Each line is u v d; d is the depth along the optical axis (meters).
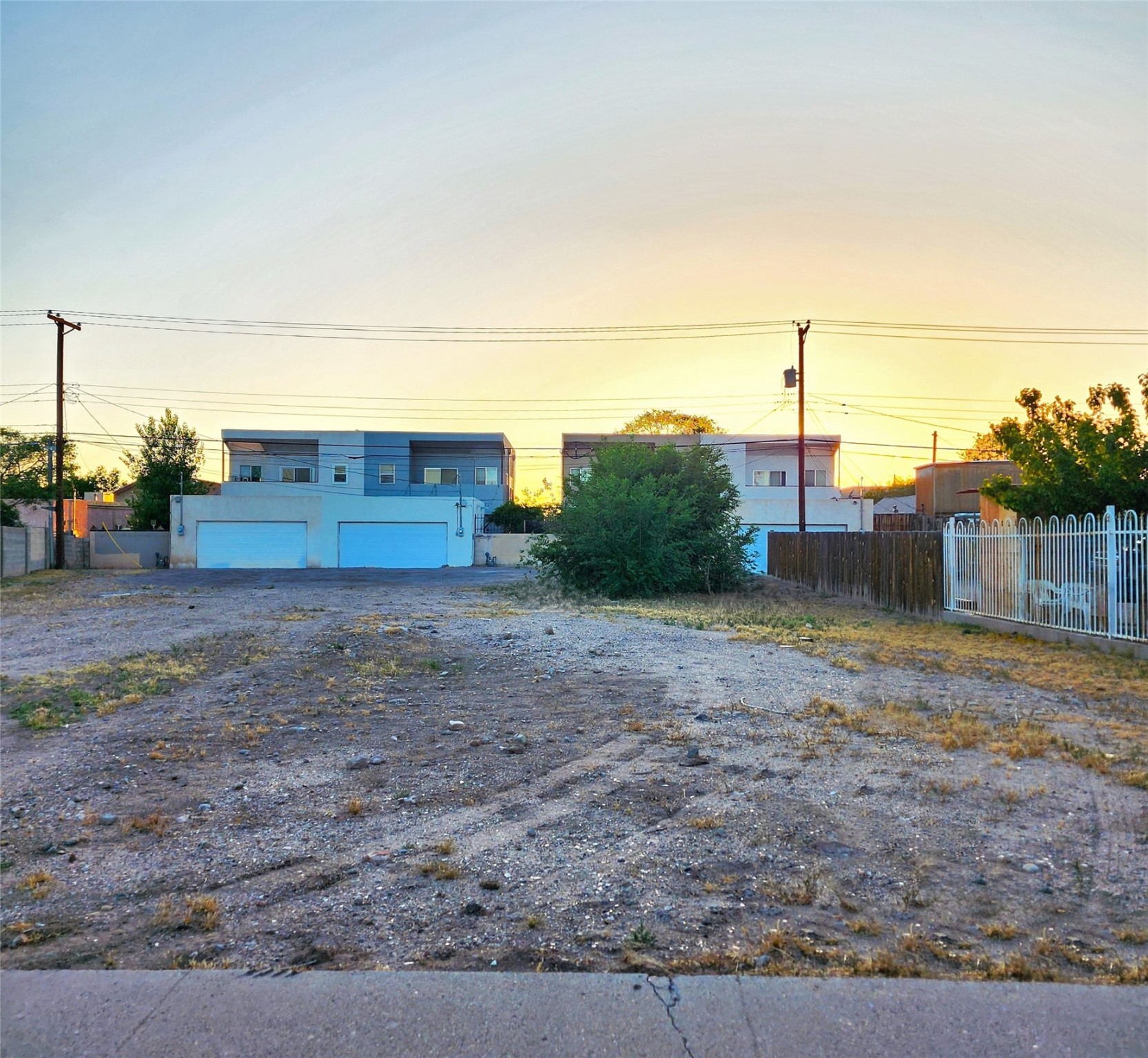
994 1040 2.91
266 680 10.03
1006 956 3.51
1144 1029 2.97
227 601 22.62
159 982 3.31
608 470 26.86
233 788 5.96
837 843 4.73
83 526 46.66
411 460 55.06
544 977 3.31
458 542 45.47
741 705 8.27
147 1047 2.91
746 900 4.05
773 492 51.19
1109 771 5.96
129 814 5.45
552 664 11.01
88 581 31.94
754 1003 3.13
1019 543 14.54
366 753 6.82
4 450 57.06
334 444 53.53
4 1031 3.00
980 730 7.16
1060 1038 2.92
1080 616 12.92
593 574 24.30
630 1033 2.96
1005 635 14.23
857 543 21.95
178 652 12.23
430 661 11.20
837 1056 2.83
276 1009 3.12
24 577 34.75
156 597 24.36
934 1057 2.82
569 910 3.97
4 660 12.04
